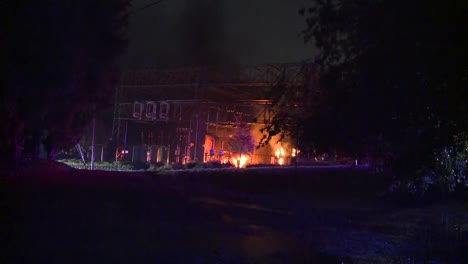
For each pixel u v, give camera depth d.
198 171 27.66
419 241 13.68
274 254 10.47
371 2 7.44
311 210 19.31
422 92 7.11
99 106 22.98
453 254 11.95
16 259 7.59
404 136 7.75
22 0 13.25
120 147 43.84
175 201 17.55
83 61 18.34
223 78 38.81
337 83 7.99
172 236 10.96
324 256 10.88
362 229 15.40
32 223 10.40
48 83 15.91
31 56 14.39
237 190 23.84
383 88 7.40
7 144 20.62
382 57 7.19
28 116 18.39
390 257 11.35
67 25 15.53
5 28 13.22
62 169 23.59
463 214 19.45
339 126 8.08
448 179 8.56
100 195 16.41
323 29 8.03
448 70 6.66
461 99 6.86
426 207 20.98
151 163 39.97
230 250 10.33
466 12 6.27
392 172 8.52
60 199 14.26
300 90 8.61
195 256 9.28
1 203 12.36
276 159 39.69
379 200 22.55
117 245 9.35
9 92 15.04
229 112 43.19
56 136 24.06
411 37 6.82
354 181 25.84
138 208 14.52
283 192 24.53
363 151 8.36
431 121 7.40
